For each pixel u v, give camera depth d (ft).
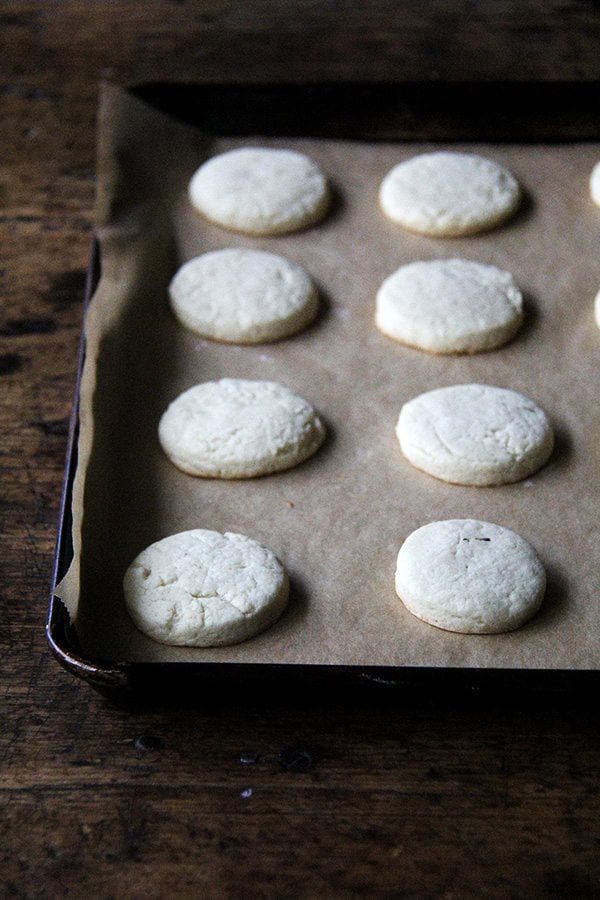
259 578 1.68
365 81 2.31
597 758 1.58
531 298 2.06
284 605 1.68
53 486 1.86
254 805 1.54
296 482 1.83
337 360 1.99
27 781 1.56
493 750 1.58
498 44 2.51
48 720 1.61
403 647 1.65
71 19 2.58
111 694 1.60
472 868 1.49
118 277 2.06
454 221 2.15
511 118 2.30
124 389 1.93
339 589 1.71
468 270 2.08
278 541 1.76
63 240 2.19
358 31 2.55
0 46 2.53
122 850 1.51
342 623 1.67
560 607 1.69
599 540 1.76
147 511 1.79
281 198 2.18
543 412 1.88
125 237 2.12
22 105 2.42
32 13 2.60
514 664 1.63
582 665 1.63
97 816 1.53
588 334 2.01
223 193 2.18
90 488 1.75
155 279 2.08
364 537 1.76
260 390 1.91
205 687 1.58
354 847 1.51
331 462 1.85
